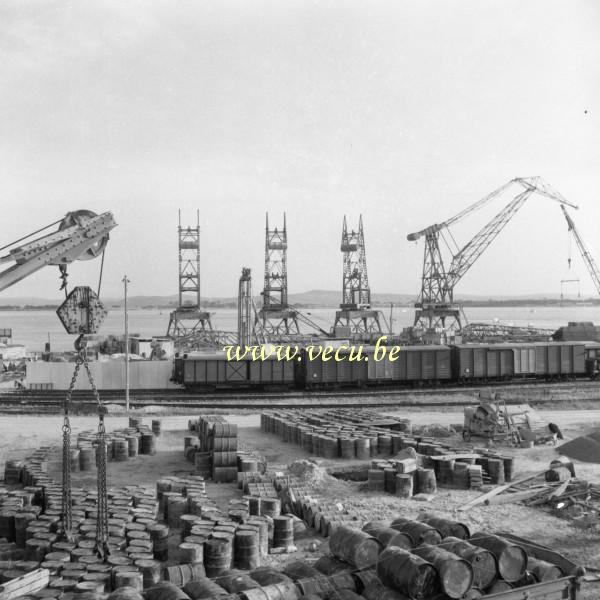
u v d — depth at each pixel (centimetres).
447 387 4978
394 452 2786
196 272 9025
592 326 6862
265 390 4850
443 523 1418
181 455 2880
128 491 2044
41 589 1294
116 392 4625
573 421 3616
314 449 2831
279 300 9219
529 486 2272
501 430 3030
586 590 1445
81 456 2575
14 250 1447
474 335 8025
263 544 1670
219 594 1159
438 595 1152
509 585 1220
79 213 1548
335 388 4894
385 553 1196
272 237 9119
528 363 5131
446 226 9325
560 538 1792
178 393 4634
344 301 9475
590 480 2356
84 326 1555
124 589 1140
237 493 2272
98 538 1477
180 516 1869
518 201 9150
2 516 1728
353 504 2089
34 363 4872
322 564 1343
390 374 4862
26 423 3562
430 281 9369
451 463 2375
